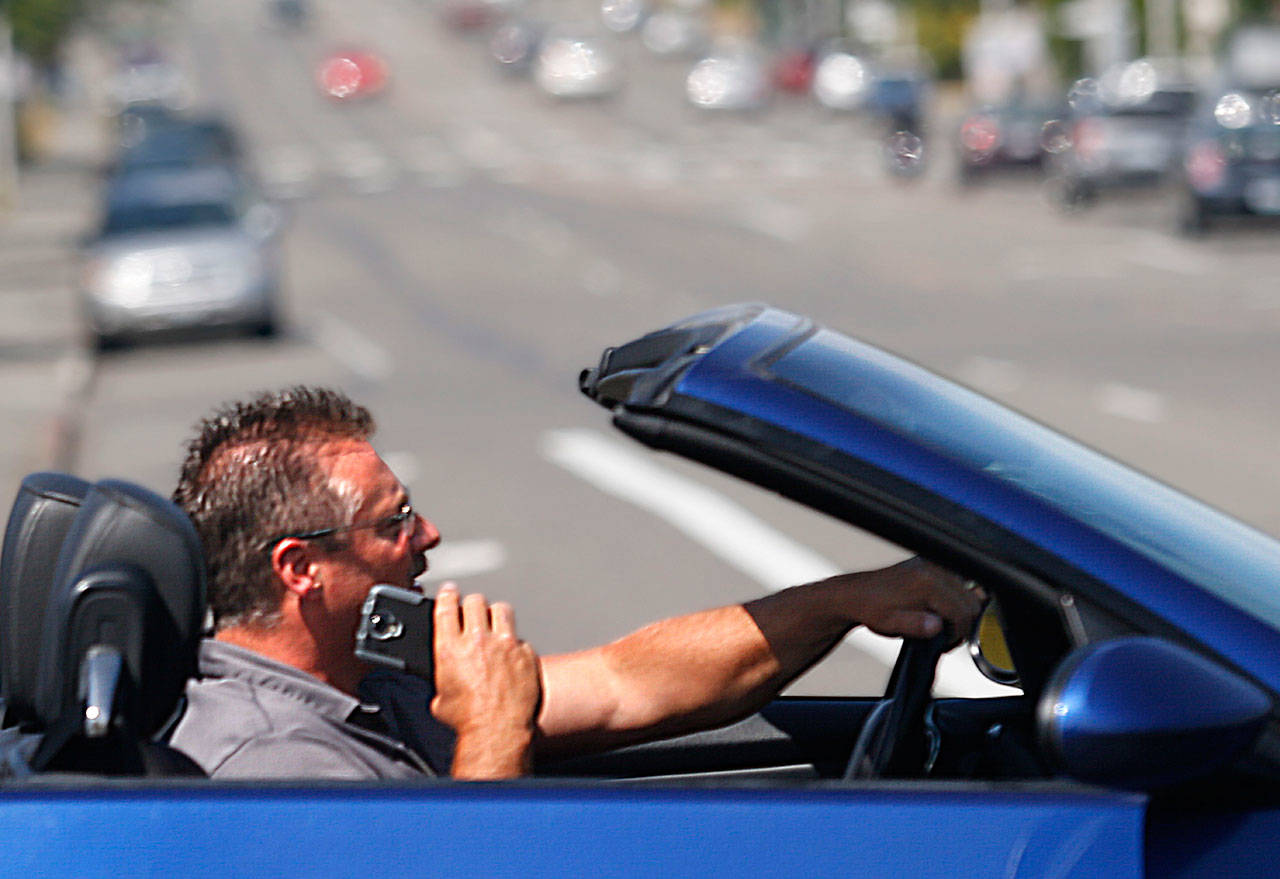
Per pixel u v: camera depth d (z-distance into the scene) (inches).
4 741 241.0
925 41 7524.6
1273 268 2233.0
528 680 241.9
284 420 240.5
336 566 238.7
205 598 218.2
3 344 2070.6
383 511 241.3
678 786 202.4
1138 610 211.3
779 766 302.2
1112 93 4697.3
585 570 871.1
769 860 197.9
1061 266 2378.2
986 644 277.4
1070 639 212.2
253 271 1980.8
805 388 224.7
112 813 199.3
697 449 218.5
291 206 4040.4
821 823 199.9
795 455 215.2
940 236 2856.8
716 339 235.6
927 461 216.4
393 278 2652.6
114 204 2087.8
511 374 1654.8
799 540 925.8
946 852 198.8
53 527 243.6
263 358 1876.2
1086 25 6166.3
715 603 799.7
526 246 3009.4
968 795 202.7
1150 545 225.8
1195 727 195.3
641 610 788.6
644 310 2137.1
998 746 257.6
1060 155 3189.0
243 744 234.1
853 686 609.9
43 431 1398.9
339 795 200.4
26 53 5438.0
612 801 200.5
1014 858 198.7
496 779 204.8
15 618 241.9
